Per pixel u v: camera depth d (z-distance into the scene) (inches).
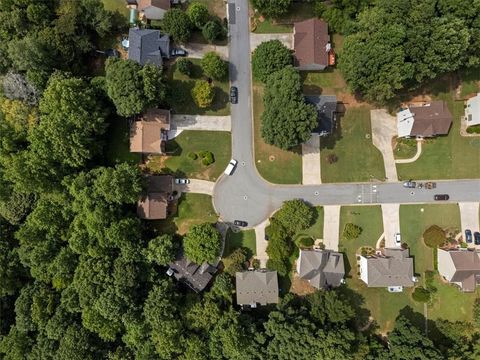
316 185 2721.5
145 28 2679.6
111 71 2395.4
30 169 2354.8
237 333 2379.4
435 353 2340.1
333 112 2684.5
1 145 2402.8
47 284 2603.3
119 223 2407.7
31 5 2488.9
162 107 2684.5
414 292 2647.6
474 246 2684.5
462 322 2655.0
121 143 2706.7
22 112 2404.0
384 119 2728.8
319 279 2566.4
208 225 2554.1
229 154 2723.9
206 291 2679.6
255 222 2714.1
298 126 2388.0
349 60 2429.9
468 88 2726.4
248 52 2743.6
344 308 2431.1
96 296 2364.7
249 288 2573.8
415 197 2716.5
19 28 2518.5
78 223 2429.9
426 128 2588.6
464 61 2502.5
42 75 2472.9
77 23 2568.9
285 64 2546.8
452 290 2669.8
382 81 2404.0
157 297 2426.2
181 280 2623.0
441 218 2709.2
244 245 2706.7
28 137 2384.4
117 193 2332.7
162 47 2613.2
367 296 2684.5
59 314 2491.4
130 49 2600.9
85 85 2466.8
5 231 2645.2
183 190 2706.7
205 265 2573.8
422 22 2337.6
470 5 2299.5
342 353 2321.6
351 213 2709.2
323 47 2623.0
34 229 2508.6
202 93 2573.8
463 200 2714.1
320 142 2731.3
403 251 2613.2
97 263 2394.2
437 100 2726.4
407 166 2721.5
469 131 2709.2
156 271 2583.7
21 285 2662.4
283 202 2704.2
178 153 2709.2
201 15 2588.6
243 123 2731.3
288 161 2728.8
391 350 2465.6
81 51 2613.2
